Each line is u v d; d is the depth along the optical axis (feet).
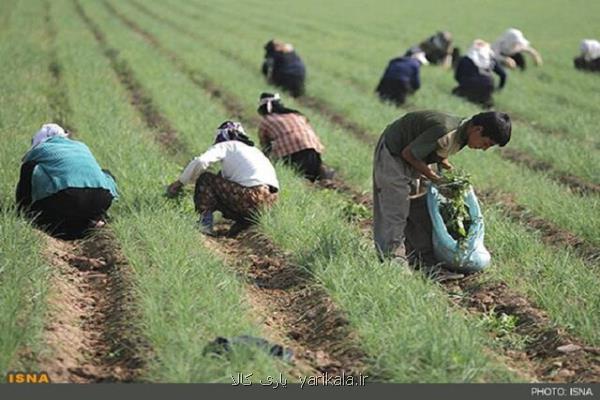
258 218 107.45
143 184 116.88
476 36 351.67
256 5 462.19
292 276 93.15
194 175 106.93
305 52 298.35
